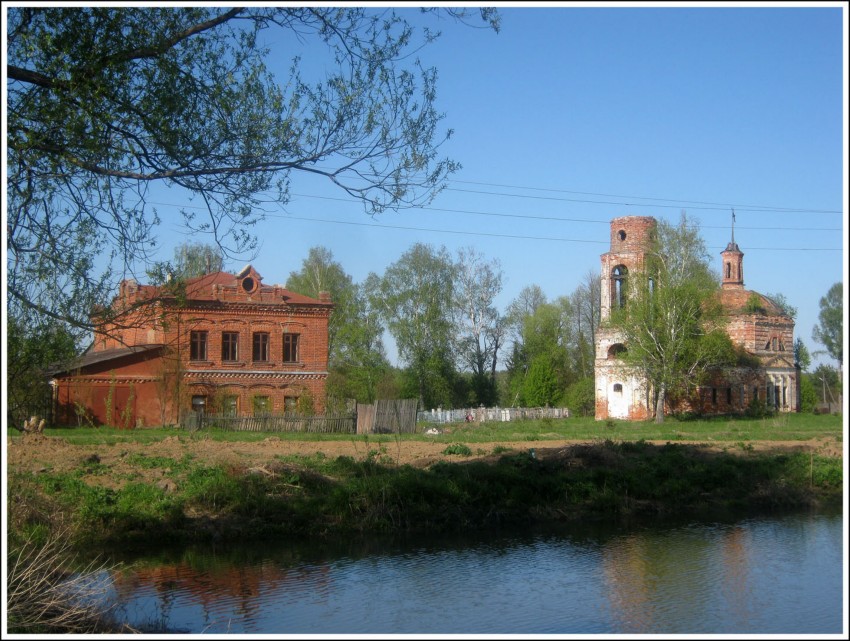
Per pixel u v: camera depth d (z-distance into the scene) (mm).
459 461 27953
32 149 11273
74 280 11859
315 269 78000
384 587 15156
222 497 20734
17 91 11453
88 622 11961
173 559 17219
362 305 74125
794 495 25531
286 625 12711
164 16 12055
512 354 88438
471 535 20156
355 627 12688
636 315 58875
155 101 12094
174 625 12602
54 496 19062
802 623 12891
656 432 46531
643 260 61750
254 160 12570
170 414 49688
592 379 76438
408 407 47656
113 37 11758
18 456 25516
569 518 22344
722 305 61406
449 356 73688
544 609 13742
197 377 52875
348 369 69750
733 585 15234
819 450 34094
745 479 26812
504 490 22703
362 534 19906
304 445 33719
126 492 20203
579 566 16859
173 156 12312
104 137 11922
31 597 11289
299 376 55594
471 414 69375
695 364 58969
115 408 49156
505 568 16641
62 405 47375
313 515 20438
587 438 40531
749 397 69000
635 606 13867
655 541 19422
